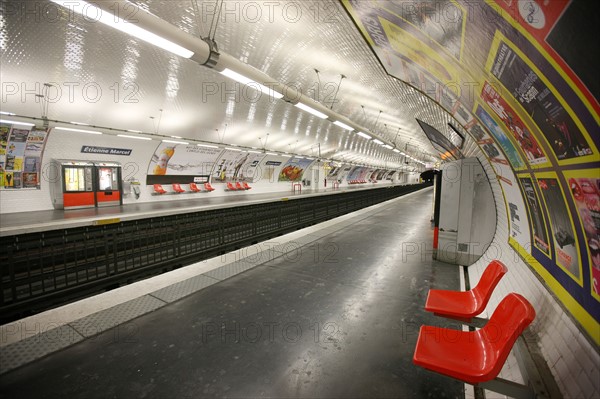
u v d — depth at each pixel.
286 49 4.31
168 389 2.18
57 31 4.30
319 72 5.05
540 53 1.15
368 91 5.76
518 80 1.48
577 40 0.91
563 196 1.60
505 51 1.40
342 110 8.14
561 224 1.75
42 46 4.72
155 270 6.04
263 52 4.54
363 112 8.00
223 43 4.34
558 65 1.09
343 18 3.13
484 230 5.07
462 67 2.07
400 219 10.73
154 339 2.83
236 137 13.87
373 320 3.25
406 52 2.63
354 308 3.54
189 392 2.16
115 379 2.27
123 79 6.28
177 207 12.24
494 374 1.57
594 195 1.23
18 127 9.40
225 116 10.06
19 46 4.68
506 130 2.22
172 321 3.18
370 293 4.00
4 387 2.17
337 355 2.61
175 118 9.89
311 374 2.36
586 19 0.81
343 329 3.05
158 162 14.60
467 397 2.11
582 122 1.13
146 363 2.47
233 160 18.77
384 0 1.84
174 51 3.25
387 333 2.98
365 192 19.14
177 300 3.70
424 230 8.55
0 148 9.52
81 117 8.62
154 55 5.17
